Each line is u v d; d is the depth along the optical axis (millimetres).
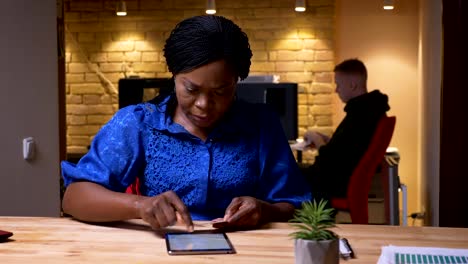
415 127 5965
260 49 6129
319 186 4066
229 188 1764
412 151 5977
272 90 4930
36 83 2840
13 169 2678
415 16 5934
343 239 1469
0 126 2584
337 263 1191
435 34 4309
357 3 6020
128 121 1772
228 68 1612
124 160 1757
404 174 5988
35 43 2830
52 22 2975
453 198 3447
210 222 1671
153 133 1771
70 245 1453
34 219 1714
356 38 6039
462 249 1422
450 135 3426
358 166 3754
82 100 6316
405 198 4223
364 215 3785
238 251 1414
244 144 1795
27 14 2771
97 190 1663
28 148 2754
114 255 1378
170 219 1525
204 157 1751
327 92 6082
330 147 4078
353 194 3779
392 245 1463
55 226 1632
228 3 6137
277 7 6090
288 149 1878
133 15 6219
